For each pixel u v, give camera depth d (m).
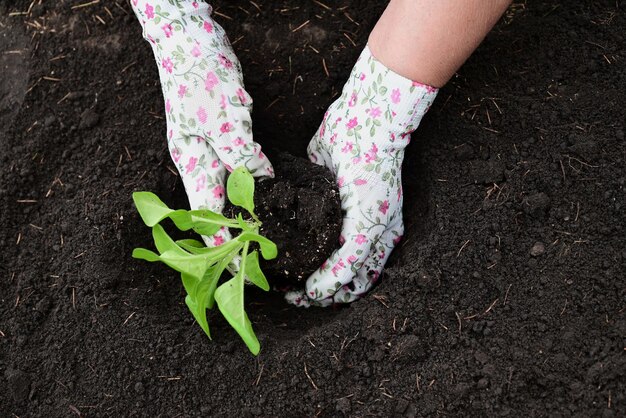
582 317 1.14
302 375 1.16
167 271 1.23
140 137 1.28
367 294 1.21
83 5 1.33
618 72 1.22
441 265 1.18
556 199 1.19
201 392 1.17
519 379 1.13
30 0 1.33
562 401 1.12
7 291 1.23
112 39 1.31
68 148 1.28
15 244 1.25
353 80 1.20
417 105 1.17
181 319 1.21
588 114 1.21
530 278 1.17
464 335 1.16
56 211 1.25
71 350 1.19
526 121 1.22
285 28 1.32
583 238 1.17
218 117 1.18
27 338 1.21
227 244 1.12
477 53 1.25
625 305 1.14
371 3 1.31
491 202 1.20
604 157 1.19
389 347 1.16
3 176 1.26
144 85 1.30
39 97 1.30
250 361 1.17
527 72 1.24
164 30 1.19
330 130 1.21
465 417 1.13
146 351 1.18
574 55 1.24
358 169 1.18
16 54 1.32
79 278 1.21
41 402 1.18
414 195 1.25
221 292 1.09
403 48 1.14
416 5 1.12
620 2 1.25
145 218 1.11
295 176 1.20
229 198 1.13
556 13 1.26
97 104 1.29
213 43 1.20
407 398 1.14
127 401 1.17
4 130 1.29
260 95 1.30
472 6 1.09
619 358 1.12
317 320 1.22
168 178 1.26
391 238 1.22
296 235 1.17
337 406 1.15
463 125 1.24
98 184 1.25
